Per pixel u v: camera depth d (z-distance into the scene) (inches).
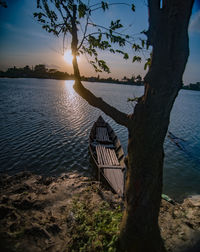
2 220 128.3
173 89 70.1
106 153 406.9
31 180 266.4
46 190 218.2
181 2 60.1
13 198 175.8
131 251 88.4
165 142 586.6
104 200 196.2
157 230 90.4
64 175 319.3
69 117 829.8
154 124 74.4
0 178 262.8
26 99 1256.8
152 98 72.5
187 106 1598.2
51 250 110.6
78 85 85.3
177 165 432.8
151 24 68.4
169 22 63.1
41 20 88.0
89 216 146.3
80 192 216.4
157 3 66.1
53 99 1385.3
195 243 136.3
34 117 770.8
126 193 87.7
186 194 321.7
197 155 493.0
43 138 530.6
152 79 71.4
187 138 636.1
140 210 82.5
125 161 89.6
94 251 102.3
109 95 1930.4
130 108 1160.8
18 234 115.0
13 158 401.4
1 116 739.4
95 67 95.7
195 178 378.3
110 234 110.1
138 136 77.9
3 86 2065.7
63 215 158.2
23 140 503.2
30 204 168.4
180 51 64.9
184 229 158.2
